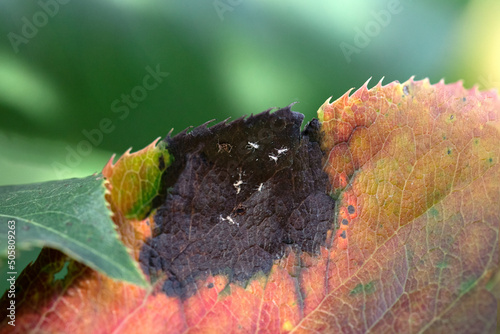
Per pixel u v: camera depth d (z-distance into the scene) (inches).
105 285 3.0
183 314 3.0
